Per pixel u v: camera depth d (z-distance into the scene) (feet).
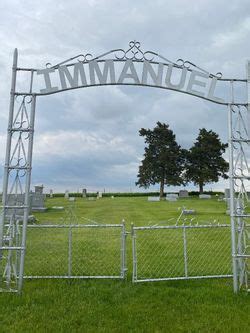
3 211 24.94
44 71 26.00
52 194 185.78
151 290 25.84
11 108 25.39
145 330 19.39
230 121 26.43
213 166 212.02
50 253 38.29
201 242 44.75
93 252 38.96
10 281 25.93
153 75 26.40
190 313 21.72
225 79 26.63
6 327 19.39
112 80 26.11
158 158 204.95
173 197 146.00
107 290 25.63
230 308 22.44
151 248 41.29
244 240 26.63
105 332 19.04
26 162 25.12
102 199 161.58
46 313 21.39
